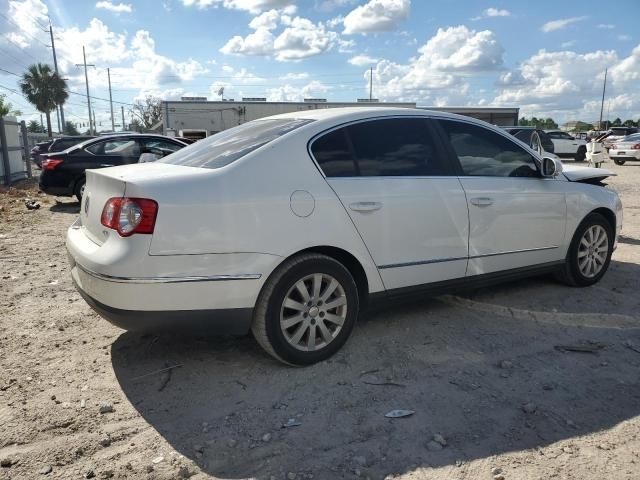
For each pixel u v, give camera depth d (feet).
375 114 13.34
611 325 14.53
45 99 175.22
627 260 21.26
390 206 12.74
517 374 11.78
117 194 10.78
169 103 136.87
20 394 11.01
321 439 9.45
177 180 10.71
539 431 9.65
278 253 11.27
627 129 124.06
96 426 9.88
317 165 12.07
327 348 12.21
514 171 15.58
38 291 17.83
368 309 13.17
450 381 11.45
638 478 8.39
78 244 11.87
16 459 8.95
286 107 139.74
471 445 9.25
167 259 10.42
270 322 11.39
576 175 17.67
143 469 8.70
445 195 13.69
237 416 10.19
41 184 36.35
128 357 12.71
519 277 15.96
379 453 9.05
